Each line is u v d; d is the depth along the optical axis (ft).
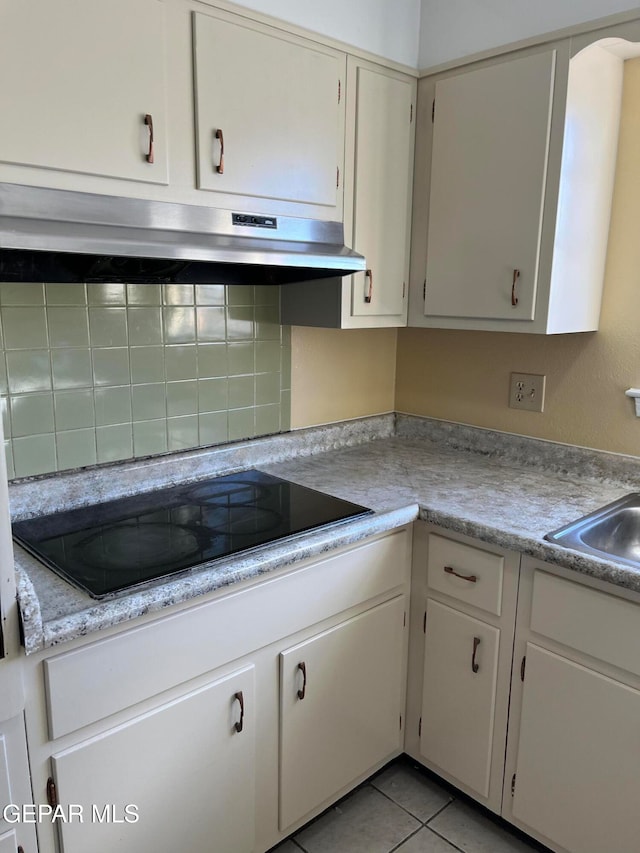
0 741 3.32
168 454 5.79
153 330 5.48
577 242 5.42
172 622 3.91
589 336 5.99
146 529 4.68
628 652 4.25
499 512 5.14
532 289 5.37
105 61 3.96
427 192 6.06
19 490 4.83
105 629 3.60
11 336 4.69
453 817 5.60
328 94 5.25
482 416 6.98
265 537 4.53
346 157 5.52
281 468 6.36
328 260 4.89
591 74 5.12
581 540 4.69
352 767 5.47
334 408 7.18
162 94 4.25
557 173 5.07
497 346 6.72
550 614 4.63
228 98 4.59
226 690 4.30
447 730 5.55
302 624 4.71
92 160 4.00
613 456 5.94
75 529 4.67
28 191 3.77
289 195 5.11
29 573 3.96
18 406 4.82
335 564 4.85
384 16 5.82
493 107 5.41
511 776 5.13
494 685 5.11
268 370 6.43
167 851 4.21
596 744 4.54
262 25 4.72
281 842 5.32
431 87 5.89
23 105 3.68
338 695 5.15
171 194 4.42
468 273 5.82
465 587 5.16
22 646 3.26
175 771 4.12
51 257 4.54
